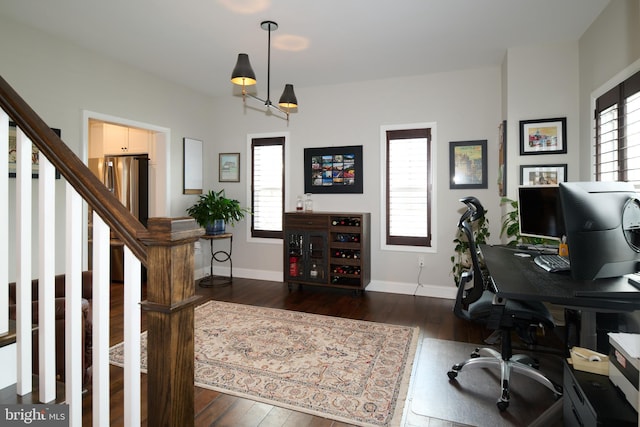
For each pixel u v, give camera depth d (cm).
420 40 331
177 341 105
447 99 413
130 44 344
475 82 403
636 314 190
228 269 526
